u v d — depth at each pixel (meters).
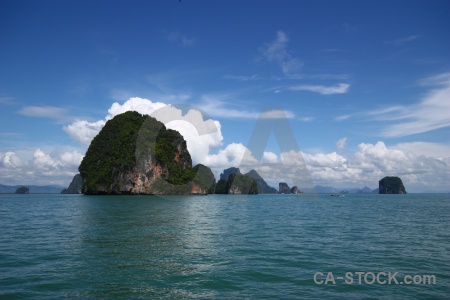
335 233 18.81
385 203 68.00
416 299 7.95
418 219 28.67
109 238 15.96
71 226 20.97
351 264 11.28
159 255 12.35
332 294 8.30
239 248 13.84
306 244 15.02
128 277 9.55
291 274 10.01
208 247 13.96
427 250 13.84
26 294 8.12
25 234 17.58
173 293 8.30
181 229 19.44
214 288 8.70
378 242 15.83
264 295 8.21
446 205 58.81
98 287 8.67
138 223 22.39
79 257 11.95
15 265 10.80
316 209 41.34
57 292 8.27
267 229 20.17
